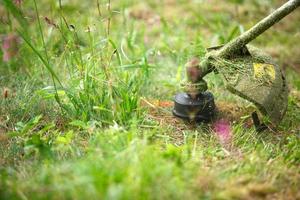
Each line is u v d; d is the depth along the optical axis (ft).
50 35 7.31
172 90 6.91
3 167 5.46
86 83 6.16
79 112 6.18
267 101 5.78
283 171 5.40
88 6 8.09
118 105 6.09
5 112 6.32
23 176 5.29
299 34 8.10
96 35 7.46
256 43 8.14
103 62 6.45
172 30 8.34
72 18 7.42
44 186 4.88
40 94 6.21
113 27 8.21
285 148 5.80
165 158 5.30
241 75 5.86
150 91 6.86
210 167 5.44
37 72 6.97
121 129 5.69
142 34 7.84
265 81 5.86
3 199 4.91
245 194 5.05
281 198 5.15
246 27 8.25
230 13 8.93
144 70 6.81
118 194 4.62
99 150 5.34
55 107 6.40
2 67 7.20
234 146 5.84
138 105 6.33
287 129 6.14
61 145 5.53
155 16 8.93
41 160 5.52
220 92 6.89
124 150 5.26
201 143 5.92
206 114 6.15
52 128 6.11
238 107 6.54
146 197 4.78
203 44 7.50
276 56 7.82
